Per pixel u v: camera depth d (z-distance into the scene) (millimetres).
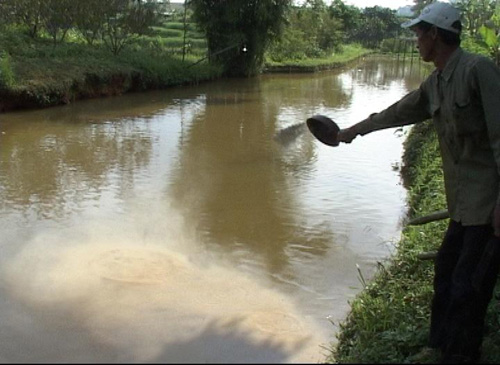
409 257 4852
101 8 19281
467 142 2854
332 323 4445
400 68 34031
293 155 10070
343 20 51375
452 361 2980
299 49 31641
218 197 7648
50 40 20281
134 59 19344
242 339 4137
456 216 2988
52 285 4988
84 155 9758
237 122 13414
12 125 12125
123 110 14633
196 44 28766
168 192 7809
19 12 18984
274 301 4824
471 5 8273
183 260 5621
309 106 16391
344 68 33125
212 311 4586
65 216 6770
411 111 3230
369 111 15648
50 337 4129
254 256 5793
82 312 4523
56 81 14930
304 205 7395
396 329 3643
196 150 10344
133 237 6172
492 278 2930
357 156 10062
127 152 10047
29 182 8086
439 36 2842
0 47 15852
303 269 5512
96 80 16609
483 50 7156
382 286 4559
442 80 2881
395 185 8320
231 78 24359
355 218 6941
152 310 4574
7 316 4445
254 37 24781
